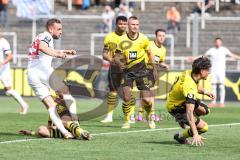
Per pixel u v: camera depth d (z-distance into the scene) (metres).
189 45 92.12
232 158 29.27
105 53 45.31
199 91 33.62
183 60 82.00
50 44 36.00
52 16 91.62
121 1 100.62
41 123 46.16
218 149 32.12
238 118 52.88
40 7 94.12
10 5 101.19
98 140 35.25
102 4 103.12
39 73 35.94
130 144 33.75
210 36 94.75
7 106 65.56
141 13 99.25
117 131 40.69
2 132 39.22
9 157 28.97
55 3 104.00
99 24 97.25
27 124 45.25
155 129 42.25
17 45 94.75
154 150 31.55
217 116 54.97
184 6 101.19
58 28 36.16
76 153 30.33
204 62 32.25
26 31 96.31
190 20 93.94
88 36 95.69
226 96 76.19
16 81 78.06
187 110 32.41
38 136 36.72
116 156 29.55
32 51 36.03
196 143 32.62
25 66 79.62
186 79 32.50
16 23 97.94
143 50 44.62
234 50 93.81
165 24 97.31
